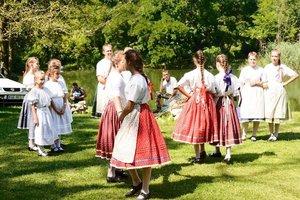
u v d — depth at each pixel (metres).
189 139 6.19
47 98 6.95
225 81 6.29
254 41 49.00
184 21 45.19
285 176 5.75
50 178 5.72
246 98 8.00
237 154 6.99
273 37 44.50
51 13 16.81
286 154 6.94
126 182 5.54
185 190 5.18
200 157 6.52
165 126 10.14
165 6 43.53
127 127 4.79
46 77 7.88
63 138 8.44
